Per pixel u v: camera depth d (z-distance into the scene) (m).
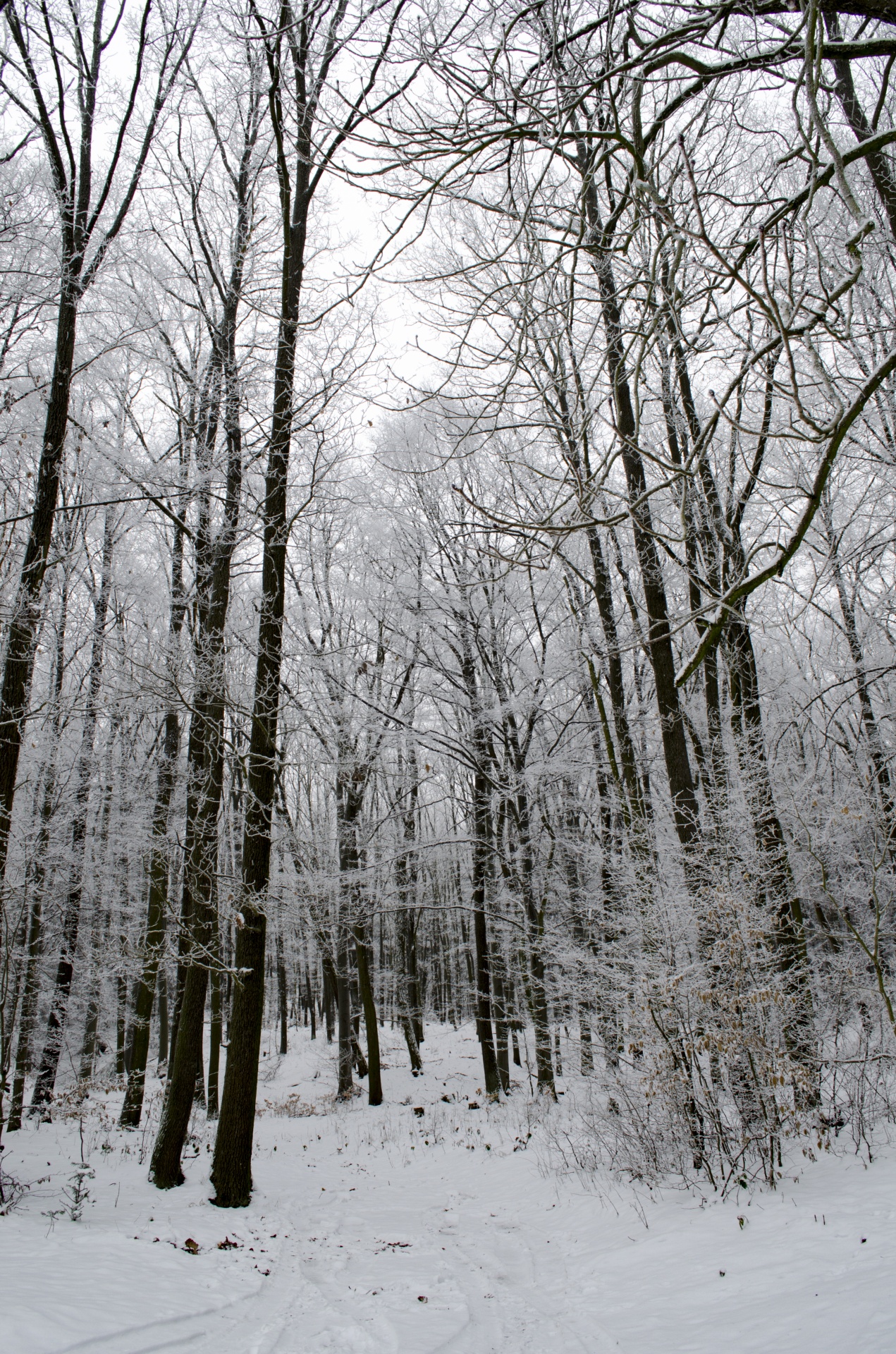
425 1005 34.78
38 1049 14.25
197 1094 14.81
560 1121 10.45
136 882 16.03
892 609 9.95
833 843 8.28
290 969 30.48
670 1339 3.76
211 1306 4.66
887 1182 5.12
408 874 16.70
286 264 9.45
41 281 8.63
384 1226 7.15
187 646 9.16
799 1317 3.55
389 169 3.38
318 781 18.66
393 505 14.05
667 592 10.77
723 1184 6.04
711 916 6.32
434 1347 4.09
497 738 14.23
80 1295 4.37
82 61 8.75
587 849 11.38
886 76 2.62
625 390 7.86
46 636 12.41
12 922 11.09
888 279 7.22
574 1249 5.87
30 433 10.02
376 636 16.14
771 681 11.30
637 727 12.45
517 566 3.38
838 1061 6.39
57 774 12.32
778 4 2.72
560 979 10.49
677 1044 6.41
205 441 9.94
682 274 5.00
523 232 3.65
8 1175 7.11
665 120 2.94
